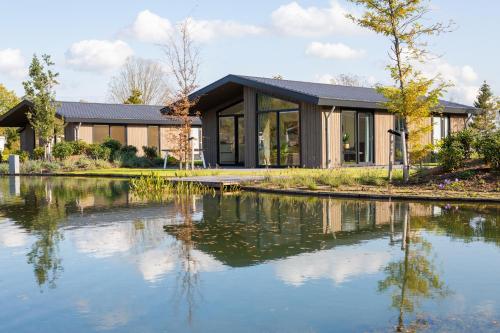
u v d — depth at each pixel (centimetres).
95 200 989
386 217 706
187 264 458
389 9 1123
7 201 990
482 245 514
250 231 615
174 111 1759
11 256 501
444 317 315
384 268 431
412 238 555
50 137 2252
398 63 1130
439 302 343
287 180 1155
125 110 2636
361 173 1245
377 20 1123
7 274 434
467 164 1106
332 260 461
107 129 2477
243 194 1068
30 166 2025
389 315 320
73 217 759
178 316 326
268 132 1747
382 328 299
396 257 469
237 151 1948
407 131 1143
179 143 1712
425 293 362
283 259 468
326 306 338
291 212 775
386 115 1828
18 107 2348
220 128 1998
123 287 391
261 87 1658
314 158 1620
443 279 396
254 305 343
